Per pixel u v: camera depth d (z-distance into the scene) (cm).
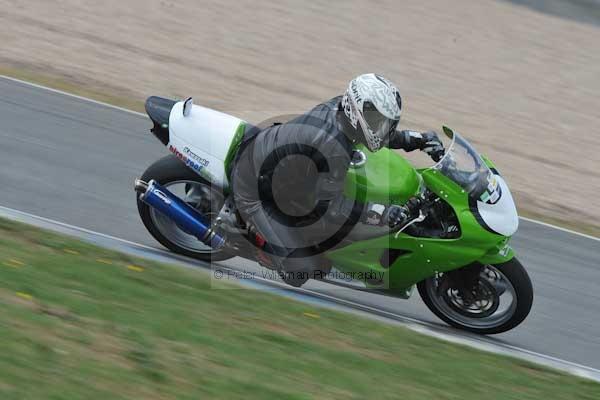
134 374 1596
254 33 6197
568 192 4153
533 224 3450
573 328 2592
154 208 2403
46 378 1491
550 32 7544
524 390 2005
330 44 6278
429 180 2269
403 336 2217
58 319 1752
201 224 2366
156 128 2489
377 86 2122
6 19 5384
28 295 1836
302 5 7088
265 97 4900
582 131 5450
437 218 2289
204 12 6444
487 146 4772
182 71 5081
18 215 2566
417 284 2398
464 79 6084
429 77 5988
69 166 3088
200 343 1819
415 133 2388
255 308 2169
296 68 5634
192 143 2414
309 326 2123
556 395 2023
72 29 5475
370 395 1767
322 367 1859
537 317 2625
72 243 2348
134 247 2514
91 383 1517
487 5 7994
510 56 6781
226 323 1998
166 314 1945
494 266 2284
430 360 2067
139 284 2128
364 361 1955
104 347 1675
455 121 5172
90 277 2073
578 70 6738
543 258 3106
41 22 5484
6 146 3150
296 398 1656
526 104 5806
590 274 3042
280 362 1830
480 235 2209
